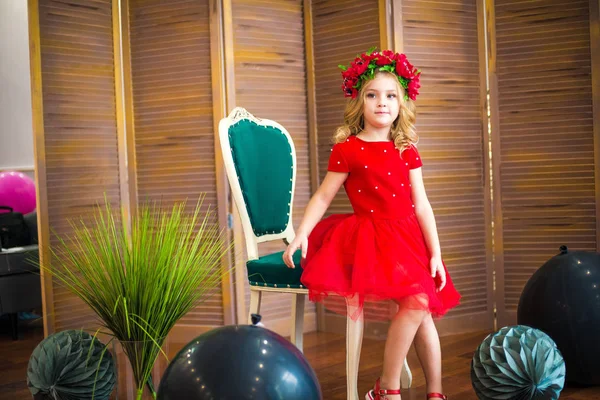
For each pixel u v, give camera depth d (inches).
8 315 157.4
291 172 104.9
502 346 83.7
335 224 87.3
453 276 134.0
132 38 138.0
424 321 84.8
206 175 134.0
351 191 86.5
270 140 102.5
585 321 96.7
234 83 132.5
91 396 84.9
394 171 84.7
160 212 137.2
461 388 101.3
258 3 135.2
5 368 125.3
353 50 134.1
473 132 135.6
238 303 133.3
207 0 132.1
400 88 85.8
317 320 143.6
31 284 150.4
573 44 128.0
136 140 139.2
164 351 82.2
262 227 99.6
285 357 67.4
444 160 133.4
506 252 135.0
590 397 95.8
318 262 83.2
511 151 133.6
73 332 88.6
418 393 99.7
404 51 130.0
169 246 83.8
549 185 131.0
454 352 121.3
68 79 130.3
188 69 134.2
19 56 190.1
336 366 116.1
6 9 190.5
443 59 133.0
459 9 134.0
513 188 133.8
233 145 97.6
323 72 138.8
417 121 131.2
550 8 129.2
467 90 135.0
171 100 135.7
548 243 131.6
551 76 129.9
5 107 191.5
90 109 133.4
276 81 137.6
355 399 86.4
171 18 134.8
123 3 137.9
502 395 82.7
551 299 99.0
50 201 128.1
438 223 132.9
